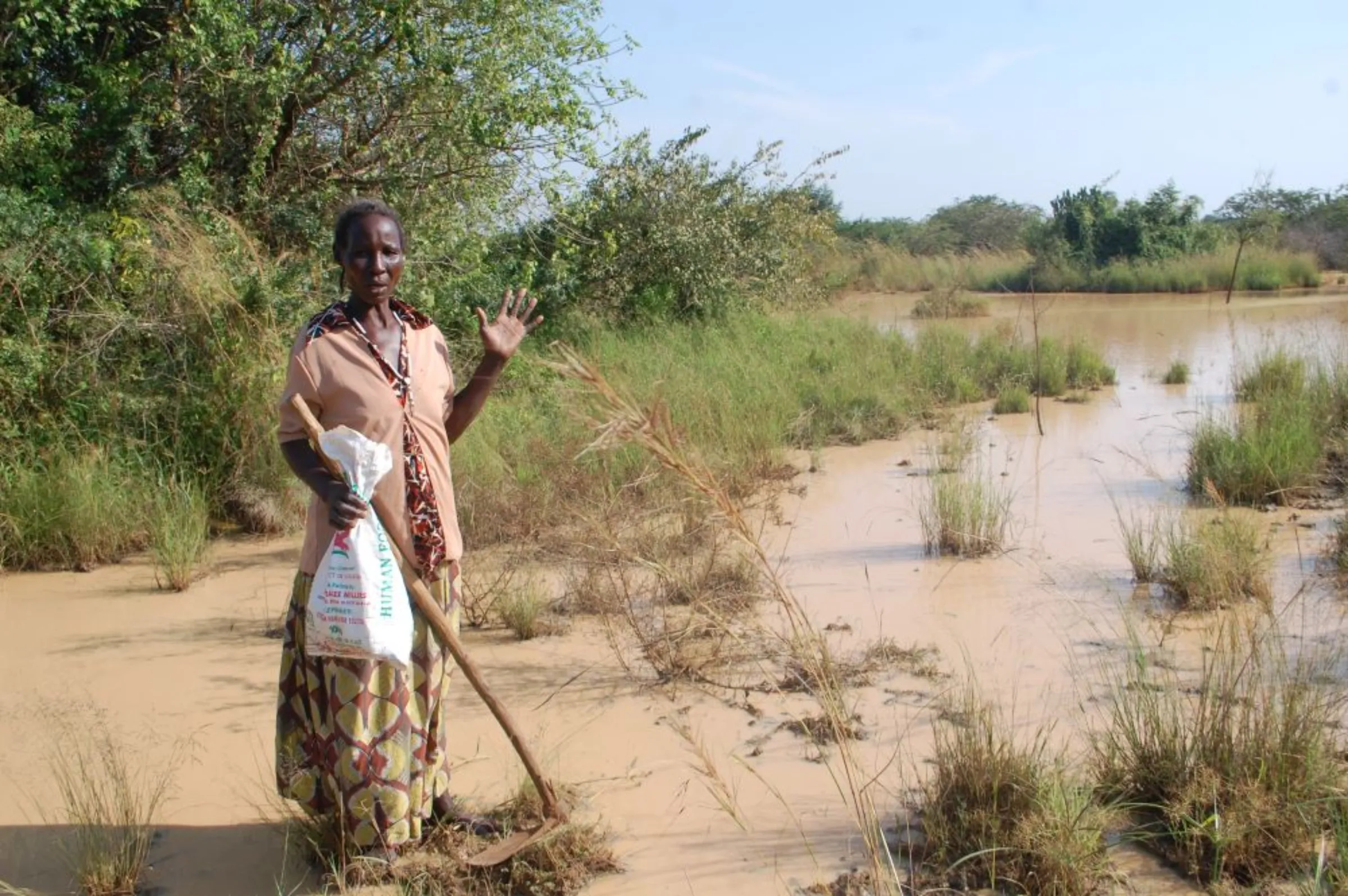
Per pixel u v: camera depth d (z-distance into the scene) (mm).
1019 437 10711
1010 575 6379
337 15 10664
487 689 3551
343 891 3441
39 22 9727
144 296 8234
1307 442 8305
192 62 10023
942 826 3598
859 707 4676
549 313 13312
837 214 29188
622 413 3129
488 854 3547
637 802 3969
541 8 11141
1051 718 4461
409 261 10500
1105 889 3395
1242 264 31734
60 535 6977
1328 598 5734
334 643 3250
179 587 6527
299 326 8547
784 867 3559
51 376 7773
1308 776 3617
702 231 15859
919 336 16703
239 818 3953
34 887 3564
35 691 5062
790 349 14242
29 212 8258
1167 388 13500
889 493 8547
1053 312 26484
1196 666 4926
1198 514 7480
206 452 7957
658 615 5699
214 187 10102
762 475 8844
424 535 3471
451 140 11000
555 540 6758
